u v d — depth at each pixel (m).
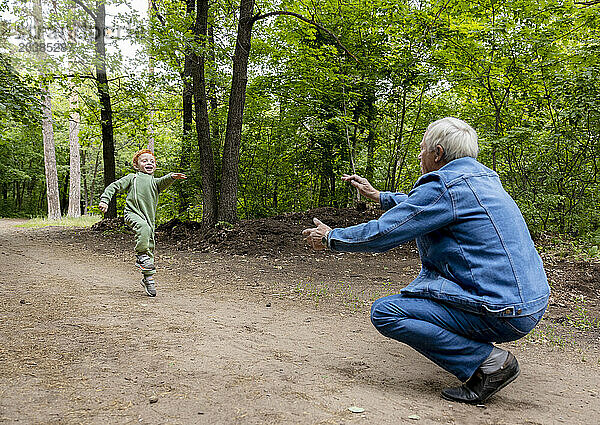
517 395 3.18
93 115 15.91
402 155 14.41
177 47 11.73
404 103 13.67
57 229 15.04
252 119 14.70
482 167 2.98
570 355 4.30
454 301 2.78
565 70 10.45
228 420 2.56
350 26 13.62
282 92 14.22
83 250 10.62
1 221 23.41
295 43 14.34
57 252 10.22
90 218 21.98
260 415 2.64
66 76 14.56
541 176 11.63
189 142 14.59
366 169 15.48
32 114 11.30
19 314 4.73
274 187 16.09
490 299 2.68
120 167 35.75
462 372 2.91
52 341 3.89
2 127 15.95
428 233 2.94
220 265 8.89
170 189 15.18
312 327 4.86
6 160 34.94
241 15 11.66
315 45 14.43
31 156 35.41
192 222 12.41
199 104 11.88
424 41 11.63
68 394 2.84
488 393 2.90
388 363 3.79
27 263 8.44
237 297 6.27
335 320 5.22
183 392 2.94
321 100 13.88
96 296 5.82
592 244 9.95
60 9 14.53
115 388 2.96
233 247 10.38
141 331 4.32
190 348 3.88
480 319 2.78
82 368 3.29
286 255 9.95
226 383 3.12
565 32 10.98
